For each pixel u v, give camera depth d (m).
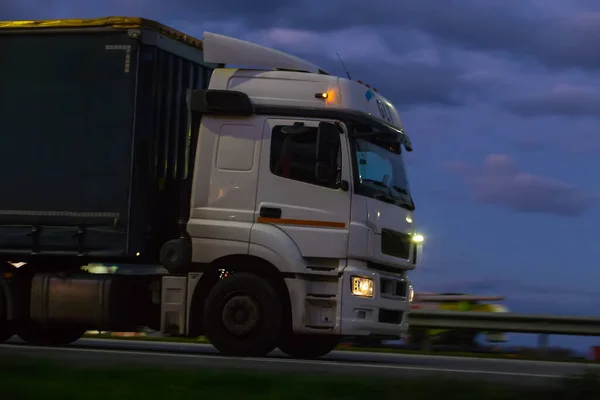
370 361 22.67
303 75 21.56
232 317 20.92
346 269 20.81
